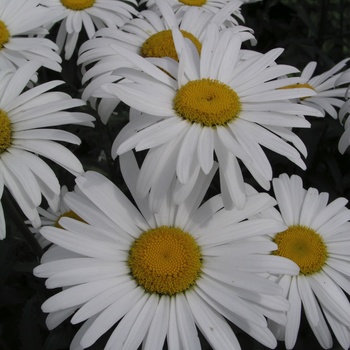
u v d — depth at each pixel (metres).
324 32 0.58
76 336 0.34
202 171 0.35
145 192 0.35
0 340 0.42
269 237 0.38
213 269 0.34
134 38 0.44
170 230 0.35
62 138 0.36
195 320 0.34
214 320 0.34
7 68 0.41
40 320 0.40
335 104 0.44
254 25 0.61
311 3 0.64
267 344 0.33
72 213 0.41
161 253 0.34
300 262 0.37
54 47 0.43
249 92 0.37
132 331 0.33
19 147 0.36
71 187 0.46
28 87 0.43
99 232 0.35
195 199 0.35
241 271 0.34
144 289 0.34
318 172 0.49
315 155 0.48
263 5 0.65
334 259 0.38
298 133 0.48
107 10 0.48
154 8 0.48
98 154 0.50
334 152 0.50
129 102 0.35
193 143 0.35
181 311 0.34
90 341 0.33
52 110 0.37
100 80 0.41
